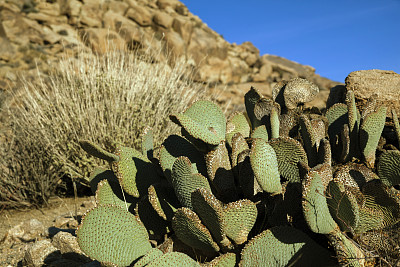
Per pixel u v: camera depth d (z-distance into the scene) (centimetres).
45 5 1959
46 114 519
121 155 223
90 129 479
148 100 545
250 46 2745
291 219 187
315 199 165
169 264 170
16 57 1580
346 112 253
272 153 190
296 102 258
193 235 185
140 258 196
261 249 175
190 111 241
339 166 220
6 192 456
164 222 218
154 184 214
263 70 2494
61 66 615
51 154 462
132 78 578
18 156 473
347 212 170
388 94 280
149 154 252
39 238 336
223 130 241
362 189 188
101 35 1633
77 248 272
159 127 504
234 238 180
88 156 461
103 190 229
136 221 200
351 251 167
